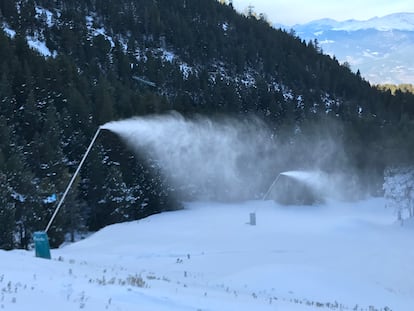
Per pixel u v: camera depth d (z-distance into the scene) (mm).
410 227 48219
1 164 39438
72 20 108562
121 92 71188
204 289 13477
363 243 36250
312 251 31281
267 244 33406
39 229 39594
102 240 35406
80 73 76438
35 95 56875
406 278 24344
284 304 12336
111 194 51156
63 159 48844
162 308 8836
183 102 80375
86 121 55906
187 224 45469
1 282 9508
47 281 10047
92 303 8383
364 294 18859
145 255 28047
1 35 65875
